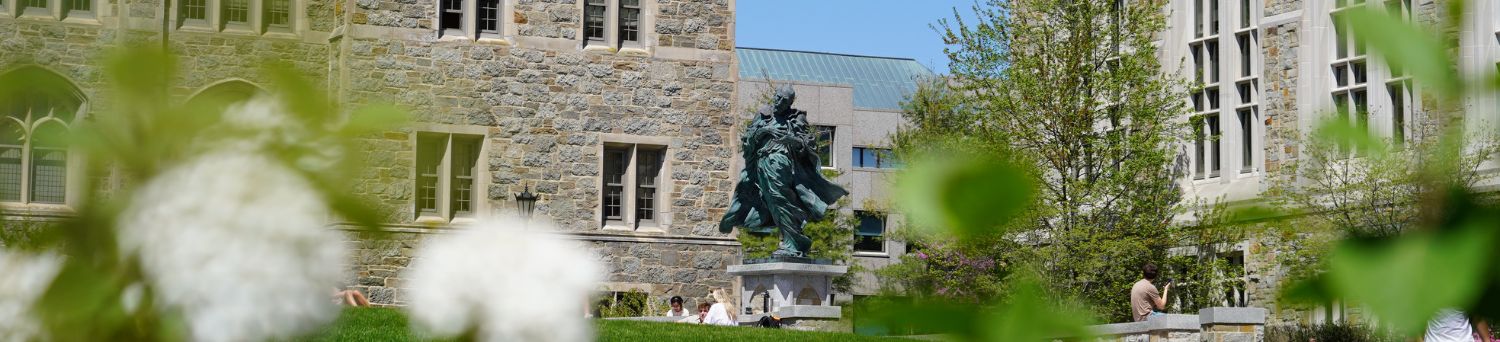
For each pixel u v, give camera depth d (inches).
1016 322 39.2
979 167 36.8
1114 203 1224.2
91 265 48.7
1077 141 1205.7
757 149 960.9
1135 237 1149.1
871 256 1756.9
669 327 669.9
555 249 52.3
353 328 522.0
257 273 48.3
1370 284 34.8
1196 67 1266.0
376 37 1099.9
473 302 50.6
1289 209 54.9
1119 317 1153.4
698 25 1231.5
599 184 1190.9
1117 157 1227.2
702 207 1217.4
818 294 952.3
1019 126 1205.7
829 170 1537.9
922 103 1422.2
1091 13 1204.5
